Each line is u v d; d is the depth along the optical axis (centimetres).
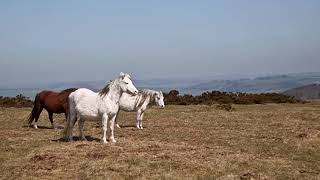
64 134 1712
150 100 2173
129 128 2114
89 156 1370
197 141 1725
